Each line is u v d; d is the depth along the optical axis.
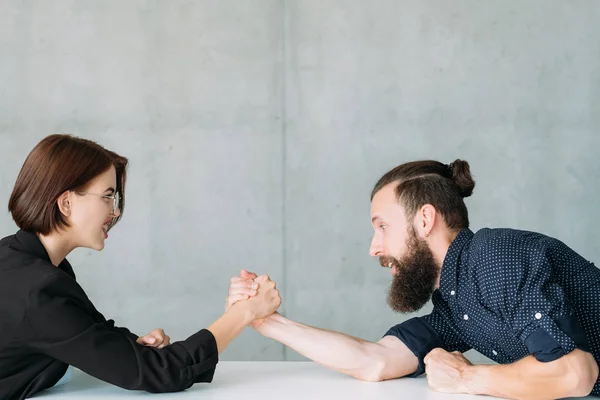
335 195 4.27
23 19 4.26
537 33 4.27
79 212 1.94
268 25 4.29
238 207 4.28
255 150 4.28
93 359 1.79
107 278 4.27
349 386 1.93
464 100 4.27
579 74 4.26
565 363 1.65
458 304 1.96
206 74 4.27
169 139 4.27
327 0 4.28
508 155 4.27
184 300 4.28
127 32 4.27
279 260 4.29
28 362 1.85
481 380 1.79
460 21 4.27
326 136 4.27
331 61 4.28
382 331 4.28
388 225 2.04
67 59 4.26
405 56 4.27
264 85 4.28
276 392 1.86
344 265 4.28
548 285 1.71
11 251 1.87
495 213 4.28
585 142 4.26
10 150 4.24
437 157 4.27
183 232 4.27
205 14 4.27
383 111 4.27
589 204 4.25
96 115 4.26
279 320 2.14
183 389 1.88
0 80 4.25
